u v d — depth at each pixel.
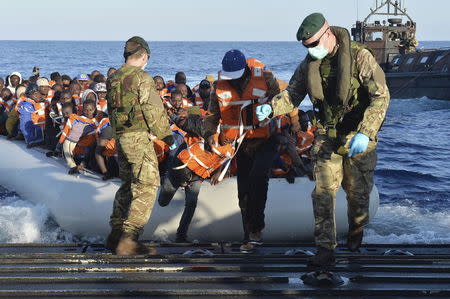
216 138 4.98
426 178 10.66
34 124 8.35
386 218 7.05
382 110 3.87
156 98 4.62
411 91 27.00
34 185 6.86
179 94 7.74
